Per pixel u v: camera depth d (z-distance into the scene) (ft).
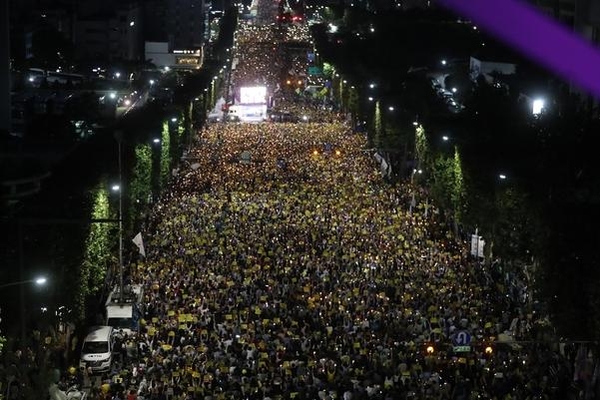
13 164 354.74
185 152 633.20
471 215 371.35
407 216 420.36
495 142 407.85
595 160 326.03
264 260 340.39
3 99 590.55
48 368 204.44
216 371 234.17
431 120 538.88
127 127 517.55
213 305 290.56
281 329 269.23
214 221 408.46
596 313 236.22
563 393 229.66
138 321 281.13
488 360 237.66
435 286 310.24
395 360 242.58
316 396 219.00
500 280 329.11
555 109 443.73
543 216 271.08
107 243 321.93
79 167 392.68
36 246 253.85
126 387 227.40
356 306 289.94
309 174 538.88
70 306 266.36
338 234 383.04
